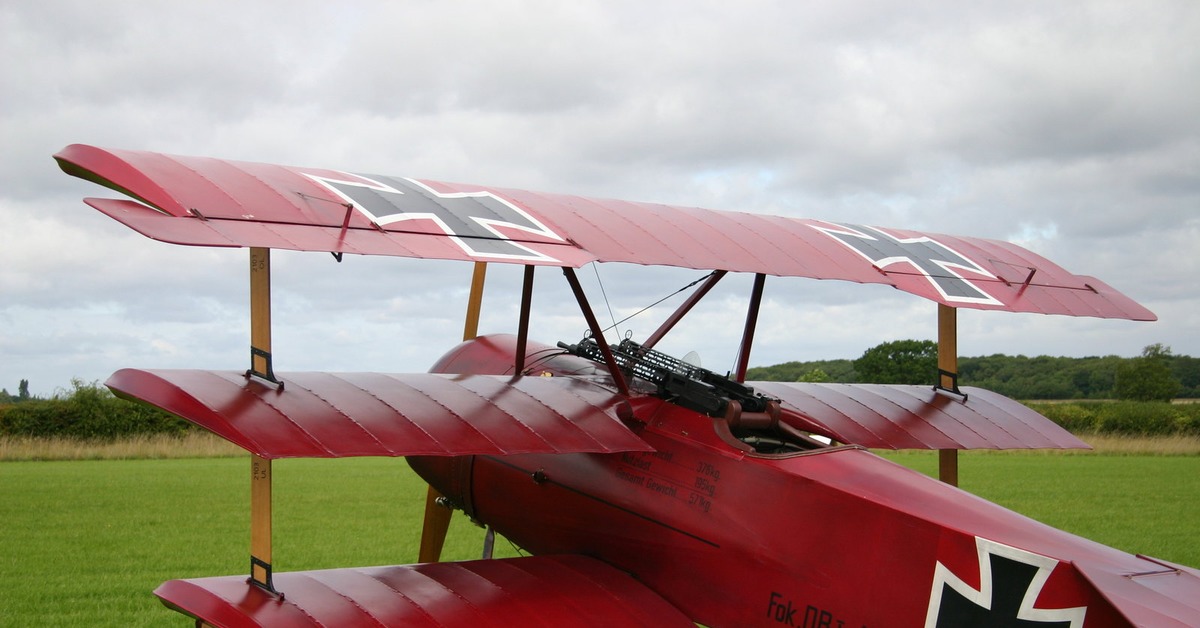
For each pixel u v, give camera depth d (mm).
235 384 5633
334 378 6168
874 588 5648
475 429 5945
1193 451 37219
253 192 5379
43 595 10727
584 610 5777
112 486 22328
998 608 5320
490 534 8703
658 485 6574
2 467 27781
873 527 5703
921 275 7723
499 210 6383
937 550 5516
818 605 5809
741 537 6121
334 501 19812
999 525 5551
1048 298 7973
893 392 9344
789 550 5938
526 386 6879
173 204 4914
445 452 5617
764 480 6125
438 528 9086
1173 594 4980
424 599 5570
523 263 5617
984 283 7934
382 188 6082
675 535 6430
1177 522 17562
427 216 5867
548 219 6492
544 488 7348
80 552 13602
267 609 5285
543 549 7480
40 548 13945
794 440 6609
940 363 9586
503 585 5922
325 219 5391
